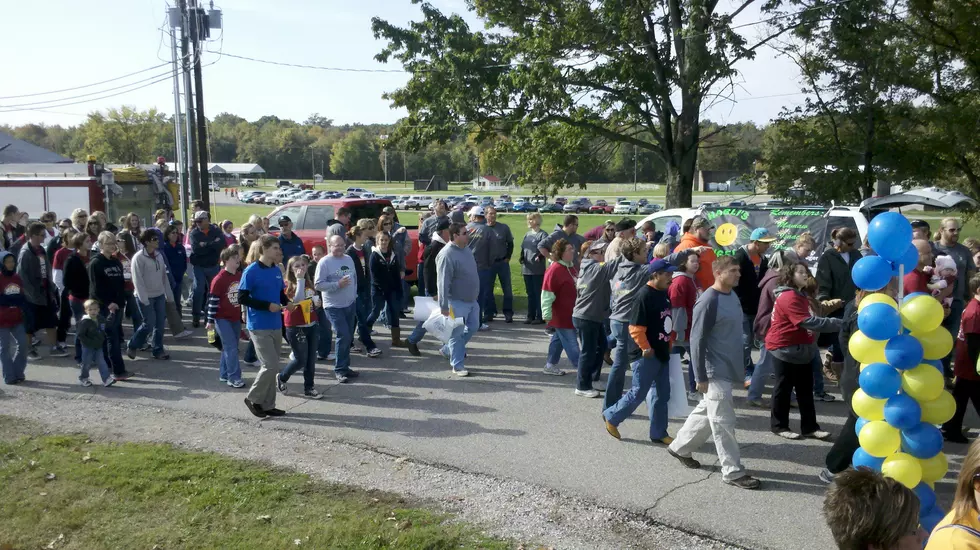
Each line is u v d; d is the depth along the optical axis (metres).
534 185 22.19
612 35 18.61
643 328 6.11
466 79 20.11
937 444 4.41
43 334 11.38
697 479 5.64
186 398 7.98
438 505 5.21
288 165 155.75
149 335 10.57
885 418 4.52
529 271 11.71
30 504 5.12
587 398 7.82
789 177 17.45
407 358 9.65
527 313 12.50
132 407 7.68
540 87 18.72
